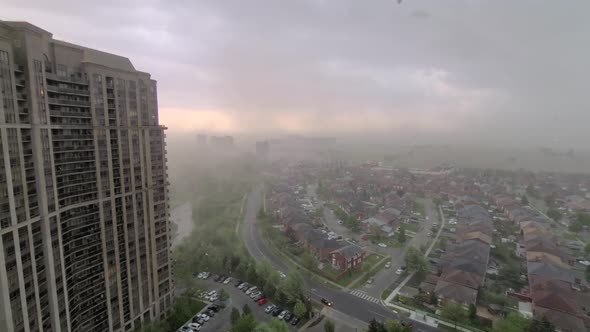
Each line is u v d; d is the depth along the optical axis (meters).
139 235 99.44
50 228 73.94
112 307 92.56
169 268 112.00
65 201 79.75
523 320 97.38
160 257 107.81
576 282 131.00
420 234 196.88
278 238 183.38
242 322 96.56
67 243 80.81
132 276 98.12
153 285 105.44
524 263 151.00
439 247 171.75
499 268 145.38
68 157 79.75
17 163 65.38
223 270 146.00
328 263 153.00
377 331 94.44
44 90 71.44
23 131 67.06
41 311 72.50
